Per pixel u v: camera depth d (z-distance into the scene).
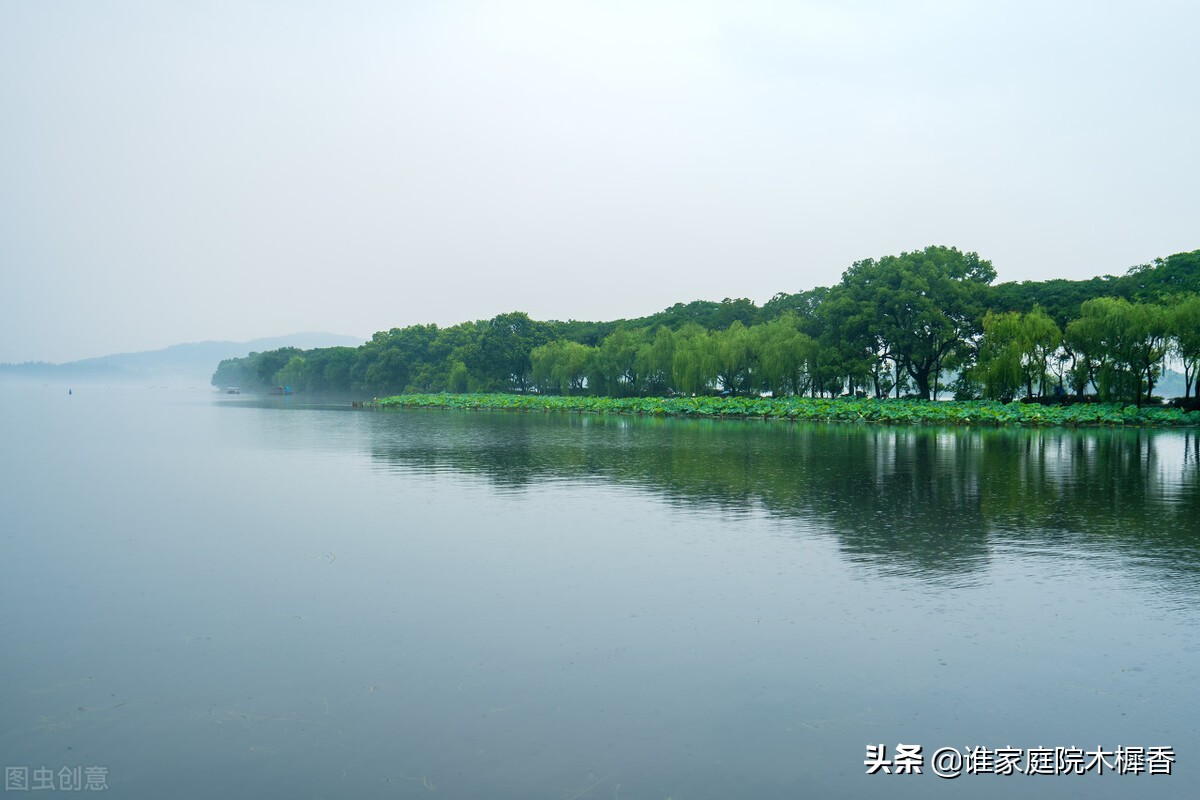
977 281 69.88
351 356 148.62
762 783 6.79
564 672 9.07
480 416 72.94
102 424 57.41
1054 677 8.98
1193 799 6.60
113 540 15.99
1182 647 9.89
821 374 68.19
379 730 7.70
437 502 20.81
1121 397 55.00
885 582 12.76
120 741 7.52
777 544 15.56
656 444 39.69
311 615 11.09
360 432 49.12
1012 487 23.42
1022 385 60.06
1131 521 18.00
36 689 8.65
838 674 9.03
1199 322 50.34
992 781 6.86
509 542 15.77
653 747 7.38
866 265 71.75
